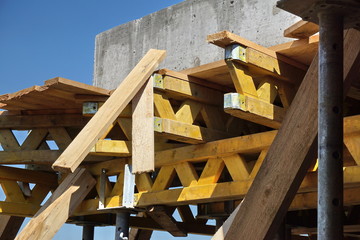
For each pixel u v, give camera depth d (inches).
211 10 313.7
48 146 338.6
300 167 159.2
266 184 164.2
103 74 376.2
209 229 370.9
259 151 247.4
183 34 327.3
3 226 357.4
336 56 133.4
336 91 132.4
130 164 294.8
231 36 211.3
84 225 370.6
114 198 299.9
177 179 358.6
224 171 297.3
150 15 350.3
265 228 163.0
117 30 371.6
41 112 320.5
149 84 245.4
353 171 210.7
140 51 354.3
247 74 220.7
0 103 319.0
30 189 346.3
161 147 283.9
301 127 160.1
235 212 172.1
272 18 283.9
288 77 231.5
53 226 286.8
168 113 249.9
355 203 244.8
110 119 232.4
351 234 359.3
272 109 226.7
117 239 304.5
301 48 220.5
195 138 255.4
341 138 131.6
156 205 286.2
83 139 225.9
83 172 307.3
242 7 298.0
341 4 131.7
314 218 324.2
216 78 256.1
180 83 249.1
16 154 323.6
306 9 135.8
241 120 279.1
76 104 302.4
